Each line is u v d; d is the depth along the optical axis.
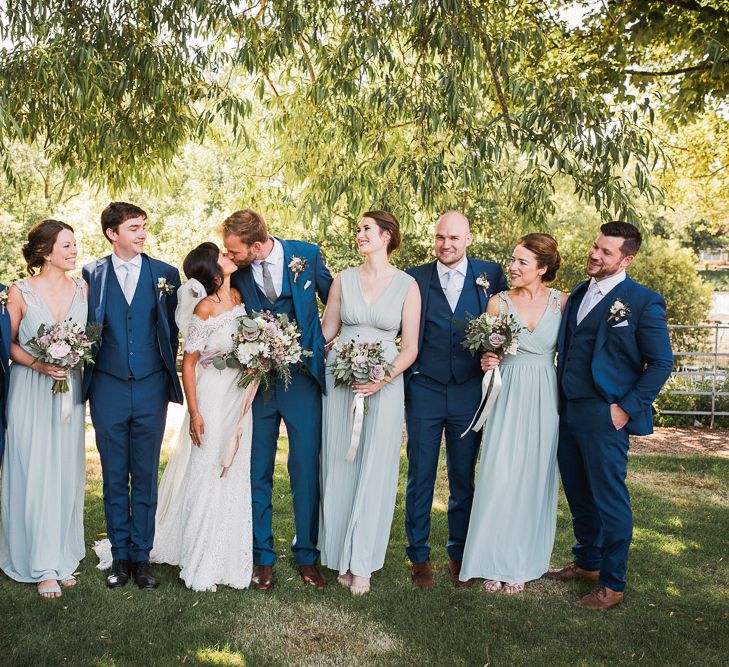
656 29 7.71
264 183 9.09
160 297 3.47
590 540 3.60
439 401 3.54
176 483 3.68
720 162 12.47
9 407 3.34
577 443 3.42
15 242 15.74
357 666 2.77
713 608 3.33
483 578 3.57
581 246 17.00
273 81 8.31
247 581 3.44
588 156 5.44
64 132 6.68
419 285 3.57
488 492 3.49
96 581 3.46
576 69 7.85
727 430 8.26
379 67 5.91
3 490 3.39
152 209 15.07
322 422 3.60
